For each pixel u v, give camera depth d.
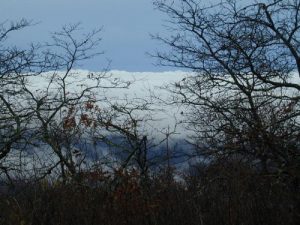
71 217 11.26
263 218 11.28
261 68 12.90
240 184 11.56
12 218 10.71
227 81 13.19
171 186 12.04
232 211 11.28
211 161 12.12
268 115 12.25
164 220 11.50
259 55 12.94
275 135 11.74
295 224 11.39
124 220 11.52
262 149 11.86
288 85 12.77
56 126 14.28
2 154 14.57
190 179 12.06
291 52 12.85
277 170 11.61
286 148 11.80
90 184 12.09
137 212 11.59
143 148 12.59
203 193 11.66
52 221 11.09
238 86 12.91
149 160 12.46
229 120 12.47
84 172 12.11
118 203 11.60
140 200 11.63
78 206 11.41
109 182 12.06
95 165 12.21
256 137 11.83
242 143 12.02
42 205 11.21
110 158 12.52
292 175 11.48
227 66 13.13
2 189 11.47
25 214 10.81
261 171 11.83
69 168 12.17
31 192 11.43
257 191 11.61
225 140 12.27
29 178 11.59
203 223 11.23
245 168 11.77
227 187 11.62
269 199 11.50
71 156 12.45
